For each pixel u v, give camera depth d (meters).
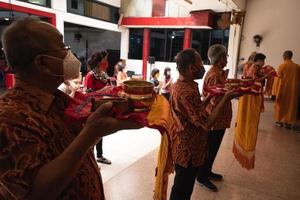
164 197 1.07
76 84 2.85
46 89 0.67
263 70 2.98
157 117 0.69
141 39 11.38
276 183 2.80
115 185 2.63
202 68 1.67
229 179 2.84
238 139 2.82
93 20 9.71
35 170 0.52
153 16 10.38
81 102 0.80
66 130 0.68
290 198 2.51
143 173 2.92
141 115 0.66
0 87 4.56
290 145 4.04
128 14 10.85
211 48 2.38
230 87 1.83
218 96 1.83
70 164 0.53
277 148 3.89
